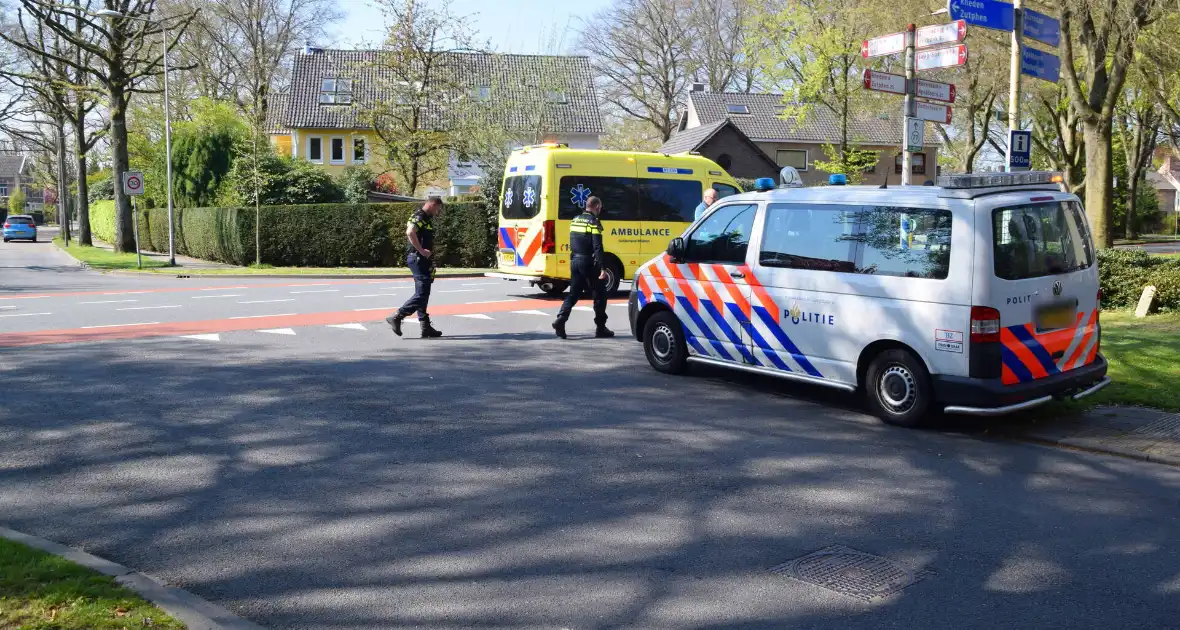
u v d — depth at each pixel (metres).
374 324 12.86
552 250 16.30
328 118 51.62
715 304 8.62
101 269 27.05
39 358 9.88
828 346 7.59
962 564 4.52
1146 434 6.88
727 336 8.54
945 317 6.79
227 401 7.88
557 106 37.94
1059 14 15.51
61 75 37.56
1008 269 6.72
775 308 8.02
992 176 7.04
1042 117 37.31
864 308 7.30
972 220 6.70
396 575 4.34
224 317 13.62
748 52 35.56
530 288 19.19
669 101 55.41
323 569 4.40
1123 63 15.71
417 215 11.57
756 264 8.20
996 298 6.64
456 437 6.80
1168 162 69.44
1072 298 7.20
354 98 37.16
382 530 4.92
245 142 31.56
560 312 11.70
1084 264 7.37
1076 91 16.55
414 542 4.75
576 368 9.62
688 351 9.06
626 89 55.06
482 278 23.42
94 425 7.04
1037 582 4.30
